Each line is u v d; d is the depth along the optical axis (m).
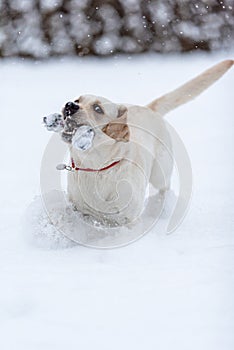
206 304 4.55
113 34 24.91
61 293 4.89
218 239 6.45
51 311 4.55
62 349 3.96
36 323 4.36
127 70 21.77
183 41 24.97
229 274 5.18
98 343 4.02
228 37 25.22
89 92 17.78
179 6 25.09
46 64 23.56
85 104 6.65
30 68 22.80
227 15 25.30
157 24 24.91
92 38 24.88
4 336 4.17
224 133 12.99
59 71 21.98
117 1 25.00
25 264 5.75
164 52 24.86
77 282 5.14
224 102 16.02
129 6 24.92
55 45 24.83
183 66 22.28
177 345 3.96
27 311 4.59
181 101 8.27
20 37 24.83
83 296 4.81
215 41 25.08
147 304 4.60
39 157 11.49
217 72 8.25
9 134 13.41
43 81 20.09
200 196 8.48
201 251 5.98
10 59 24.45
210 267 5.40
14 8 24.80
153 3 25.09
